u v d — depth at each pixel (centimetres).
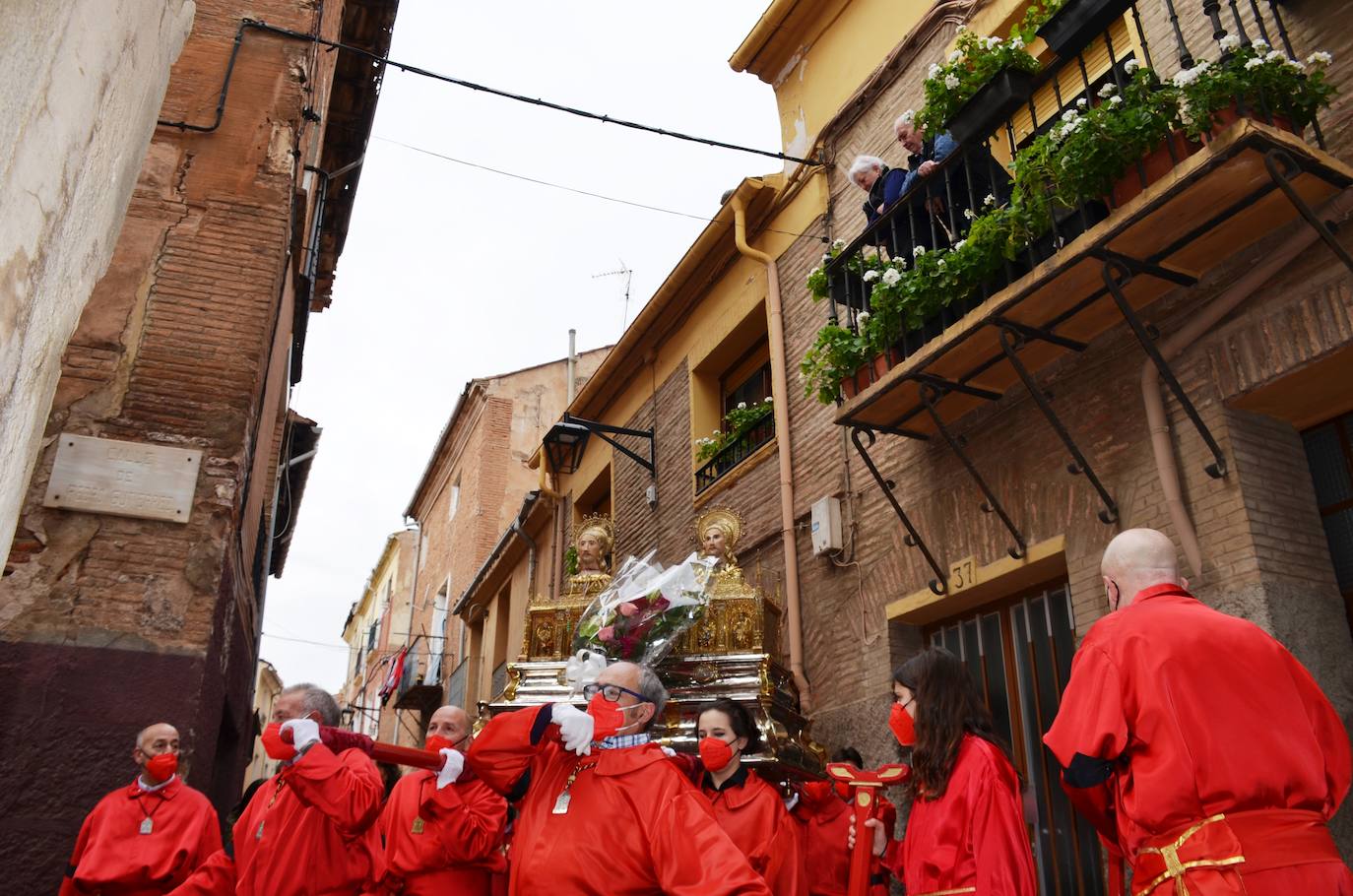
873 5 911
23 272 183
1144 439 535
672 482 1099
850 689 731
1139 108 466
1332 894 245
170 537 664
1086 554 555
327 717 439
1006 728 633
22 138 178
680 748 636
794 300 912
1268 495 491
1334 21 491
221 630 698
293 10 863
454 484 2561
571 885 326
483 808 420
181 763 616
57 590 632
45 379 205
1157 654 275
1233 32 538
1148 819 264
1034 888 341
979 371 602
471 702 1933
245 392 717
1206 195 454
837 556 768
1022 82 580
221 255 752
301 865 412
